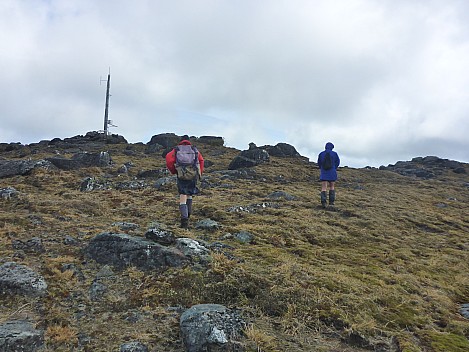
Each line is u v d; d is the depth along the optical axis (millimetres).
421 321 5273
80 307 4969
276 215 10641
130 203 11023
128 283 5594
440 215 13766
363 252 8391
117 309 4945
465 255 9289
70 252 6625
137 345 4145
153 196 12156
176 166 8305
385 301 5633
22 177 15289
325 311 5027
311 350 4301
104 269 5973
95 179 14938
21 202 10227
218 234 8125
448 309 5938
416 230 11438
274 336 4469
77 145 35938
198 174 8414
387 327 4953
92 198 11375
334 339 4574
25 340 3973
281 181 18906
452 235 11328
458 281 7453
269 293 5320
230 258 6457
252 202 11945
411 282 6699
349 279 6176
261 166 22703
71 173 16219
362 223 10953
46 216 8891
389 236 10148
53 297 5121
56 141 40312
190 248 6449
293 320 4809
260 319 4816
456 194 20344
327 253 7820
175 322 4691
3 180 14758
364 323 4836
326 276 6086
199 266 5996
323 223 10297
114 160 23516
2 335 3930
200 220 9203
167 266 5953
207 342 4078
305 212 11242
